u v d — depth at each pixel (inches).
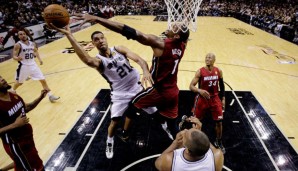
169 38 100.0
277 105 233.8
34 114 217.5
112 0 1066.1
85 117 209.2
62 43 488.7
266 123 200.5
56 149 167.8
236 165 152.7
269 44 485.1
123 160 156.9
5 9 555.8
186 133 75.9
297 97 251.0
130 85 142.4
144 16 950.4
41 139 181.8
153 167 150.4
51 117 212.4
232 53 412.5
